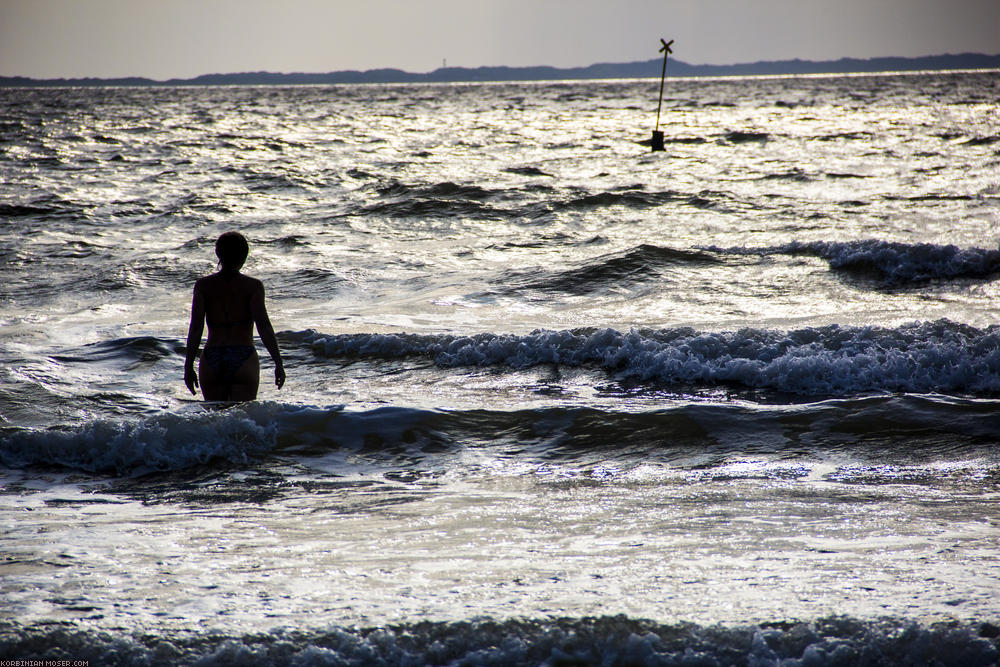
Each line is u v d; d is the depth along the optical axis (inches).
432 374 1199.6
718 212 2824.8
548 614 431.5
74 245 2437.3
